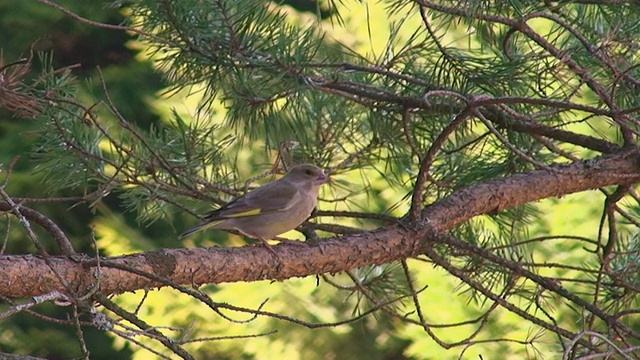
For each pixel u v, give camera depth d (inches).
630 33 414.9
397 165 457.1
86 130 416.5
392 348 906.1
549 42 435.2
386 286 450.0
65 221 986.7
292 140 445.7
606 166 421.7
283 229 416.2
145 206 447.2
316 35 438.3
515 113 398.3
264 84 401.7
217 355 889.5
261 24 392.8
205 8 390.3
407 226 383.6
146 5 401.7
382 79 436.1
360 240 373.1
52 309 1023.0
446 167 460.4
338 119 445.7
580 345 394.6
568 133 437.1
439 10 395.5
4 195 295.7
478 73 409.1
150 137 444.5
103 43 1054.4
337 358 892.6
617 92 434.3
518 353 729.0
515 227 488.1
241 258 346.9
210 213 418.9
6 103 356.2
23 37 1025.5
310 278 902.4
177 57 406.0
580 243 727.7
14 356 281.0
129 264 322.3
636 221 461.1
